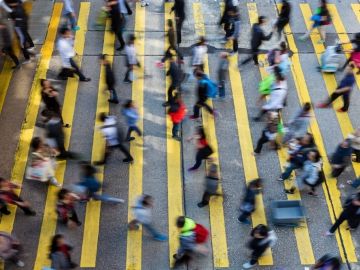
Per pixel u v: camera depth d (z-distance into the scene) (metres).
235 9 15.85
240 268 11.39
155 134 14.07
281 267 11.41
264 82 14.52
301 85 15.62
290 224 12.12
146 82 15.51
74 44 16.64
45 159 12.17
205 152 12.47
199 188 12.88
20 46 16.12
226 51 16.59
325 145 13.99
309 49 16.80
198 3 18.41
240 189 12.88
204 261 11.49
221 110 14.80
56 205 11.67
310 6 18.36
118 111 14.63
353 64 14.57
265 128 13.20
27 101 14.82
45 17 17.53
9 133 13.95
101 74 15.73
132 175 13.12
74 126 14.22
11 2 15.06
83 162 13.32
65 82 15.41
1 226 11.99
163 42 16.88
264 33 16.47
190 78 15.56
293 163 12.41
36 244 11.72
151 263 11.47
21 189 12.70
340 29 17.52
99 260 11.49
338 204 12.62
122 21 15.90
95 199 12.41
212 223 12.17
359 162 13.44
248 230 12.05
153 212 12.34
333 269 9.82
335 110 14.89
